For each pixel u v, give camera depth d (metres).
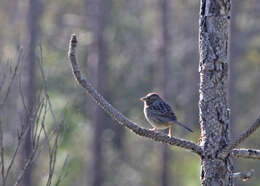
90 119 28.58
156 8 31.20
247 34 29.05
